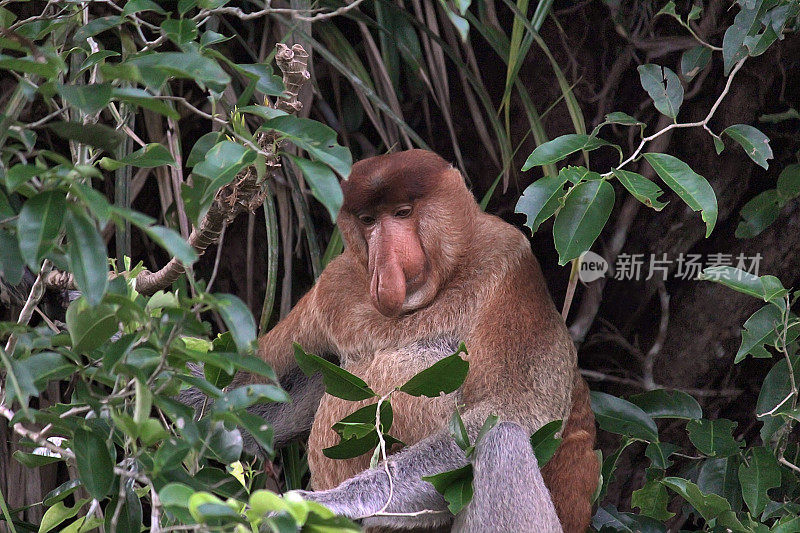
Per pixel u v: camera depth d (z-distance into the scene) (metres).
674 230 9.66
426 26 9.88
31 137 4.64
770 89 9.38
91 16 9.20
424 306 7.48
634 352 9.82
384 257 7.21
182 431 4.37
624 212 9.79
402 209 7.37
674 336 9.67
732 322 9.44
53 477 9.19
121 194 8.64
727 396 9.59
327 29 9.89
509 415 7.05
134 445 4.37
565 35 10.01
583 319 9.85
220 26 9.84
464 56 10.11
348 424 6.24
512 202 10.15
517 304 7.43
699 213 9.57
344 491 6.61
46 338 4.78
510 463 6.76
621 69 9.91
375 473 6.77
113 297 4.19
